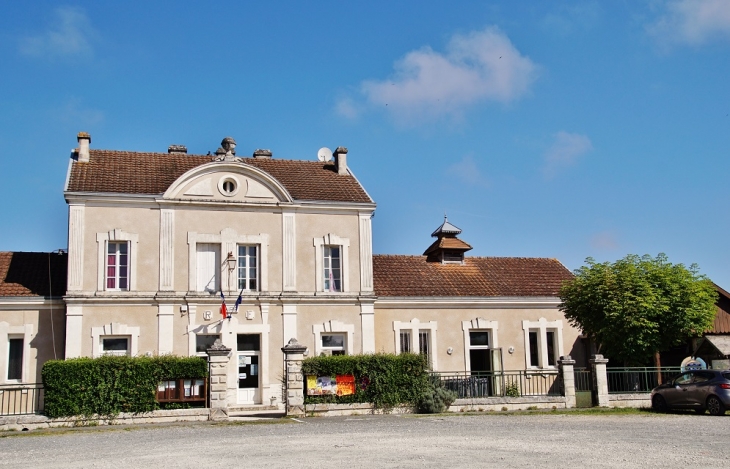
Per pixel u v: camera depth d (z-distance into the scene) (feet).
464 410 79.30
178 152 99.86
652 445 48.78
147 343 83.87
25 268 89.04
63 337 84.23
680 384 76.69
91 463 43.47
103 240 84.23
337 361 76.18
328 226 92.32
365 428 61.52
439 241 109.81
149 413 70.18
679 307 88.69
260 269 88.79
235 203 88.79
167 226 86.43
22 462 45.03
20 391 76.95
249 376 87.04
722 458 42.98
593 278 92.58
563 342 103.71
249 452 46.62
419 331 98.94
